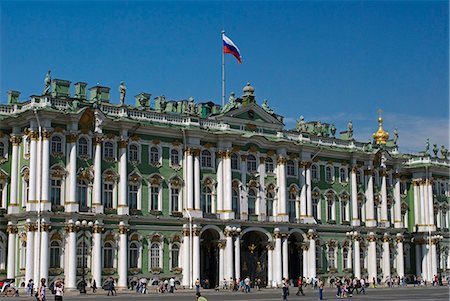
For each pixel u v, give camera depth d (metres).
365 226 112.62
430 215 121.06
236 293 87.44
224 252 95.19
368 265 112.56
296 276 104.44
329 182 109.56
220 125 98.50
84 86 90.94
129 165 89.44
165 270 90.81
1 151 85.06
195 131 94.06
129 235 88.12
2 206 84.31
